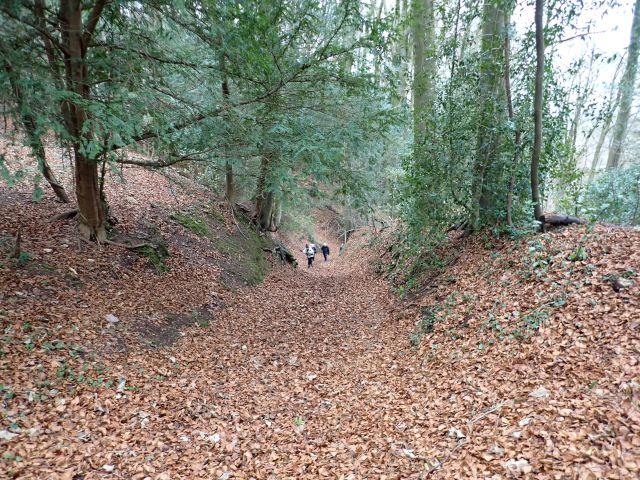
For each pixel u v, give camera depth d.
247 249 14.77
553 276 6.05
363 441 4.60
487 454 3.55
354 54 7.65
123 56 6.40
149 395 5.32
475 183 8.36
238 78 7.50
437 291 8.54
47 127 4.94
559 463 3.13
